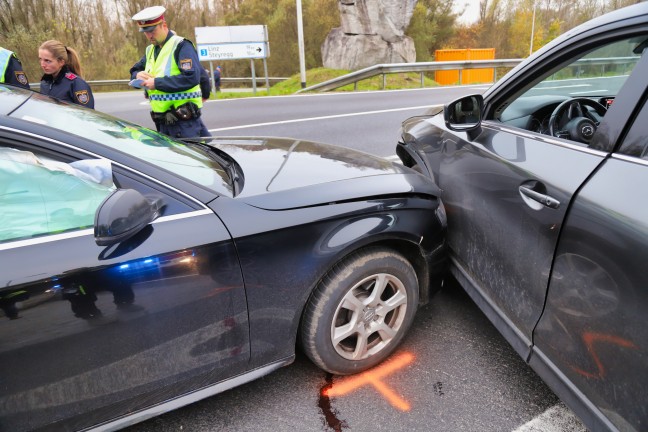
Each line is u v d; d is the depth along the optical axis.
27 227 1.36
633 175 1.31
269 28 36.78
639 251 1.21
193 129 3.88
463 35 42.66
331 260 1.78
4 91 1.86
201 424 1.86
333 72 17.55
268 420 1.87
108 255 1.38
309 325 1.87
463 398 1.94
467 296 2.66
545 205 1.58
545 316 1.64
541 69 1.96
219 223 1.58
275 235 1.66
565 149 1.64
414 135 2.91
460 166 2.23
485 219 1.99
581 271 1.43
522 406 1.89
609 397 1.37
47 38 30.12
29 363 1.34
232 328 1.67
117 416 1.58
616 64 1.72
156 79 3.49
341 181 1.94
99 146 1.53
